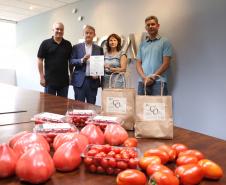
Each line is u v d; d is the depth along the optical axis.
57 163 0.70
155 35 3.32
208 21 3.14
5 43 7.23
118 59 3.32
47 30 5.97
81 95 3.34
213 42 3.11
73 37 5.22
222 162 0.82
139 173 0.62
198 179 0.65
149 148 0.94
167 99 1.07
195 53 3.30
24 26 6.82
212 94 3.16
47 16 5.93
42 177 0.62
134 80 3.99
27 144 0.74
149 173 0.66
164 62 3.20
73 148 0.72
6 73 7.21
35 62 6.50
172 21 3.52
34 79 6.60
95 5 4.67
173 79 3.55
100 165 0.70
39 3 5.30
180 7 3.41
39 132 0.88
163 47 3.23
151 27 3.26
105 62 3.28
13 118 1.42
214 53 3.11
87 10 4.85
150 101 1.07
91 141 0.87
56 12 5.63
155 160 0.70
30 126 1.24
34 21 6.41
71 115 1.20
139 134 1.07
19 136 0.81
